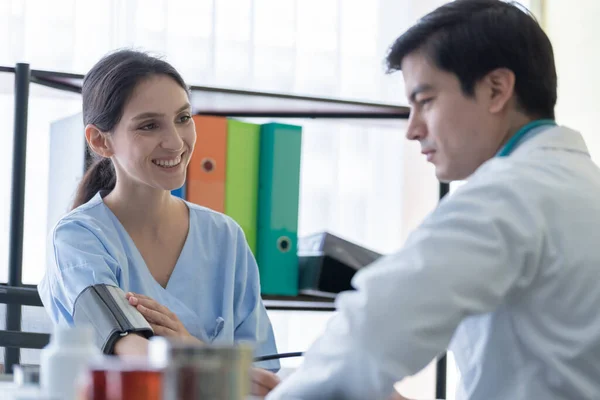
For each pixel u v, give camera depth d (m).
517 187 1.17
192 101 2.53
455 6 1.31
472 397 1.21
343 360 1.08
